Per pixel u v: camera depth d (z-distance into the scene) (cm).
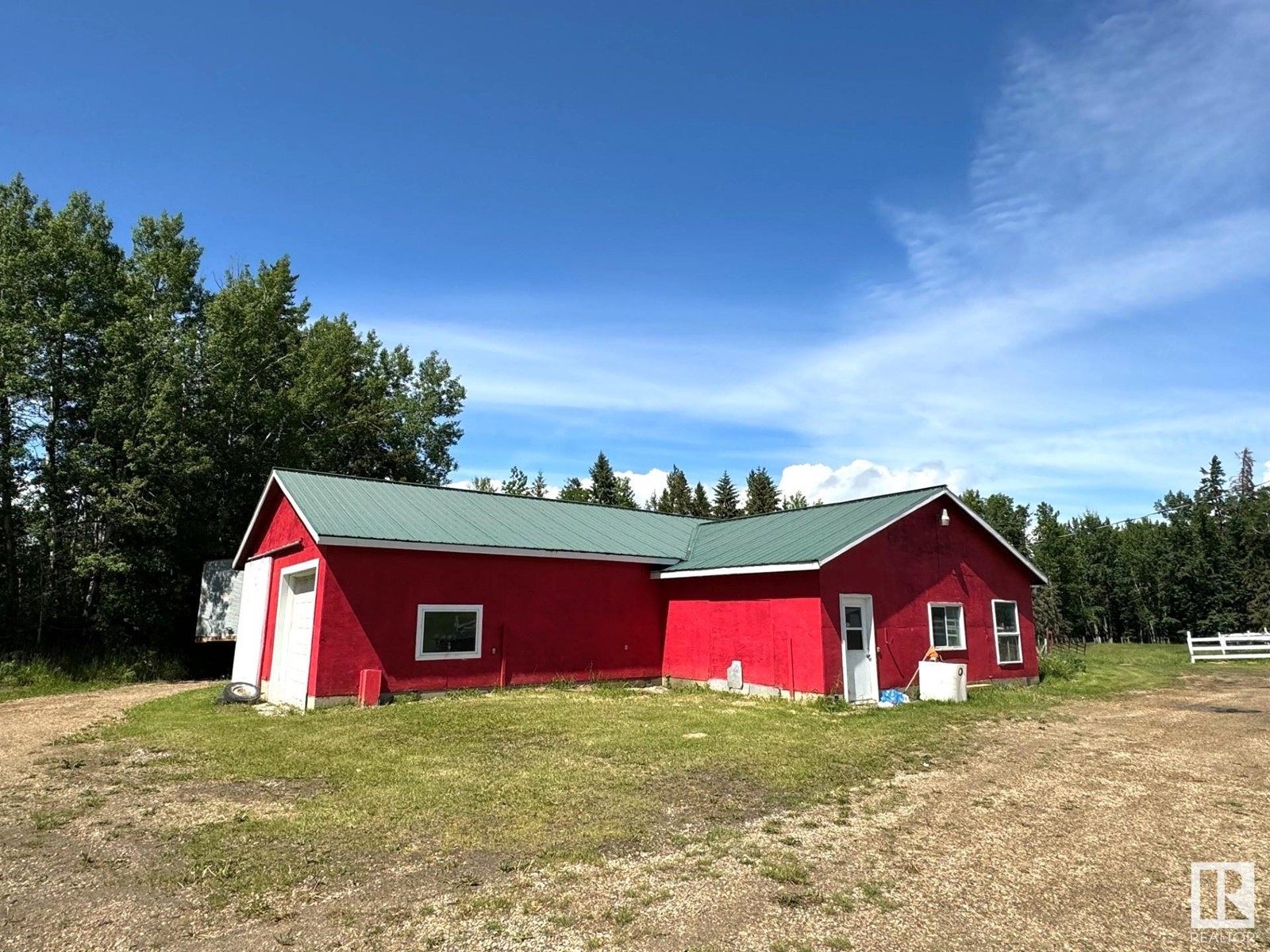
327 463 3072
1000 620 1764
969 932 418
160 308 2353
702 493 7275
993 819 636
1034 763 855
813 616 1382
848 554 1444
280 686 1455
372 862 521
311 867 512
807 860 534
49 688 1742
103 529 2180
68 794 709
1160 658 2658
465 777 764
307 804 666
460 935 412
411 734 998
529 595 1546
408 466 3641
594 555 1612
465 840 567
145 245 2578
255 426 2598
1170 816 641
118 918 433
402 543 1345
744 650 1523
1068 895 471
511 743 937
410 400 3684
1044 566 4934
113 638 2164
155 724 1130
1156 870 514
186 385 2333
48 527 2044
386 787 722
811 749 919
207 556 2327
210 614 2128
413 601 1388
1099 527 6044
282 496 1586
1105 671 2117
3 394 1955
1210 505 6431
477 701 1335
